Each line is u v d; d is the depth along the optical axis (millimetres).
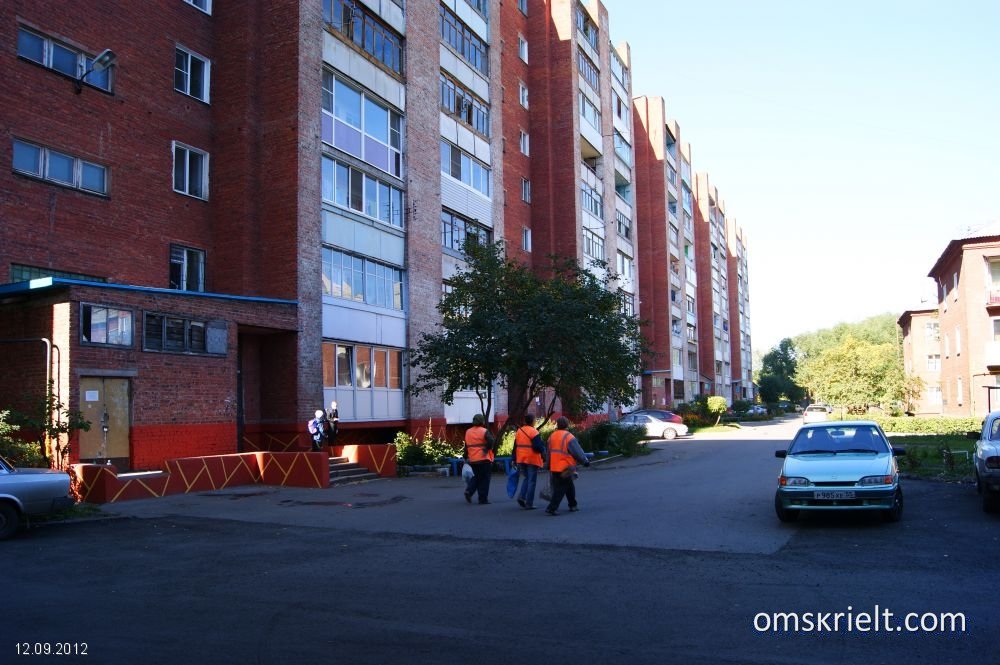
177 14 21750
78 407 15555
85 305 15906
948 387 45531
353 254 24359
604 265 25516
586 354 21812
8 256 17031
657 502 14641
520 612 6980
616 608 7059
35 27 17953
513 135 39312
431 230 28406
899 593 7402
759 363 148375
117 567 9344
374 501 15844
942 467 19688
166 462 16797
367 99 25484
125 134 20016
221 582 8430
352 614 6992
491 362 21234
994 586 7625
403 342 26656
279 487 18250
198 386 18609
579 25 45438
